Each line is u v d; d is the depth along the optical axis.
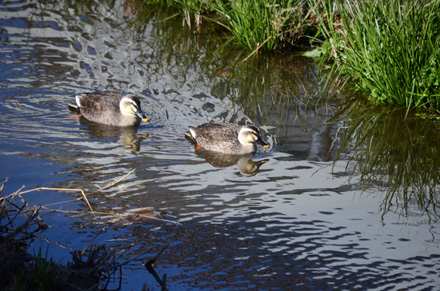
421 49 10.78
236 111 10.87
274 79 12.27
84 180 8.30
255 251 6.77
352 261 6.62
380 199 8.01
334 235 7.13
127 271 6.32
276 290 6.07
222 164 9.07
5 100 10.73
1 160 8.73
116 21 15.00
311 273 6.38
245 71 12.59
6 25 14.25
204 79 12.15
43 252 6.58
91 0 16.41
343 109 11.02
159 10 15.77
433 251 6.82
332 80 12.26
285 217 7.51
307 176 8.66
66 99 11.01
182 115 10.68
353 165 9.01
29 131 9.79
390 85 10.96
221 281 6.20
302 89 11.86
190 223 7.31
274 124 10.42
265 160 9.20
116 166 8.80
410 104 10.56
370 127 10.28
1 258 6.07
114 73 12.16
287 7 13.19
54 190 7.97
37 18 14.86
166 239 6.95
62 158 8.95
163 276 6.14
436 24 11.21
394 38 10.93
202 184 8.36
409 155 9.30
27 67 12.10
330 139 9.89
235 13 13.37
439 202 7.93
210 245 6.86
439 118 10.40
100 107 10.36
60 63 12.41
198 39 14.10
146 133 10.06
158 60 12.91
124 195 7.94
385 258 6.68
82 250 6.66
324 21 13.65
